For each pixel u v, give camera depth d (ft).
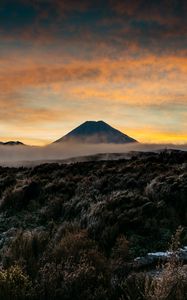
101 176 66.69
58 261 25.40
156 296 17.98
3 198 55.83
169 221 36.86
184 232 34.37
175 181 49.44
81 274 20.94
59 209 47.57
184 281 18.90
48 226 42.11
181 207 41.29
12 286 19.65
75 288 20.21
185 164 68.13
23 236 31.48
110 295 19.99
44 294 19.70
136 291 19.39
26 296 19.34
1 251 30.76
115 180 59.21
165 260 26.68
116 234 33.17
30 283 20.25
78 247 28.09
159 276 21.71
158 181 52.54
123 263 25.32
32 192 57.31
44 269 21.74
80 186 57.57
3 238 37.27
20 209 53.06
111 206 41.42
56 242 30.55
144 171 66.69
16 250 28.43
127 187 54.65
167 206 41.01
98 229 34.83
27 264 25.17
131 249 30.83
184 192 43.62
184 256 26.16
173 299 18.06
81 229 36.06
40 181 64.44
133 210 38.17
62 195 54.34
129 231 34.63
